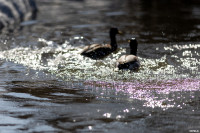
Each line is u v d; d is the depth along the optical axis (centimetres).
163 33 1844
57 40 1727
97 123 798
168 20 2214
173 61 1341
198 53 1449
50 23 2156
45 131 756
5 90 1041
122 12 2552
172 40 1684
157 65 1293
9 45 1620
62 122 804
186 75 1177
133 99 960
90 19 2283
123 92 1020
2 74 1208
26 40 1720
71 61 1372
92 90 1039
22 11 2448
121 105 914
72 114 852
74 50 1539
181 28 1964
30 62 1364
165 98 966
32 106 909
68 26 2059
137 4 2970
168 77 1159
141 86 1074
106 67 1292
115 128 772
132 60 1262
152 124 792
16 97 980
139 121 809
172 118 826
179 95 988
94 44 1524
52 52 1505
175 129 765
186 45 1585
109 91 1029
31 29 1983
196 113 853
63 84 1098
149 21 2189
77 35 1831
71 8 2778
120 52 1524
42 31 1925
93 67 1292
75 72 1232
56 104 923
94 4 3000
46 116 841
